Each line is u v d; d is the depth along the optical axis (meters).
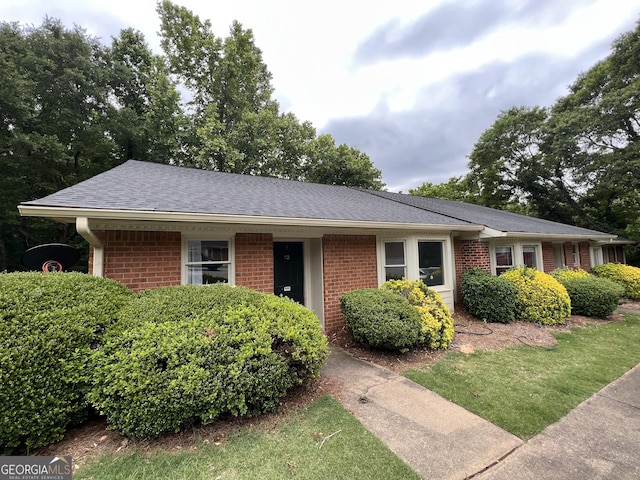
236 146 16.55
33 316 2.67
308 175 19.88
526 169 20.27
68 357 2.69
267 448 2.69
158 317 3.13
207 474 2.38
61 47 12.70
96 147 13.37
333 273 6.52
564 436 2.93
